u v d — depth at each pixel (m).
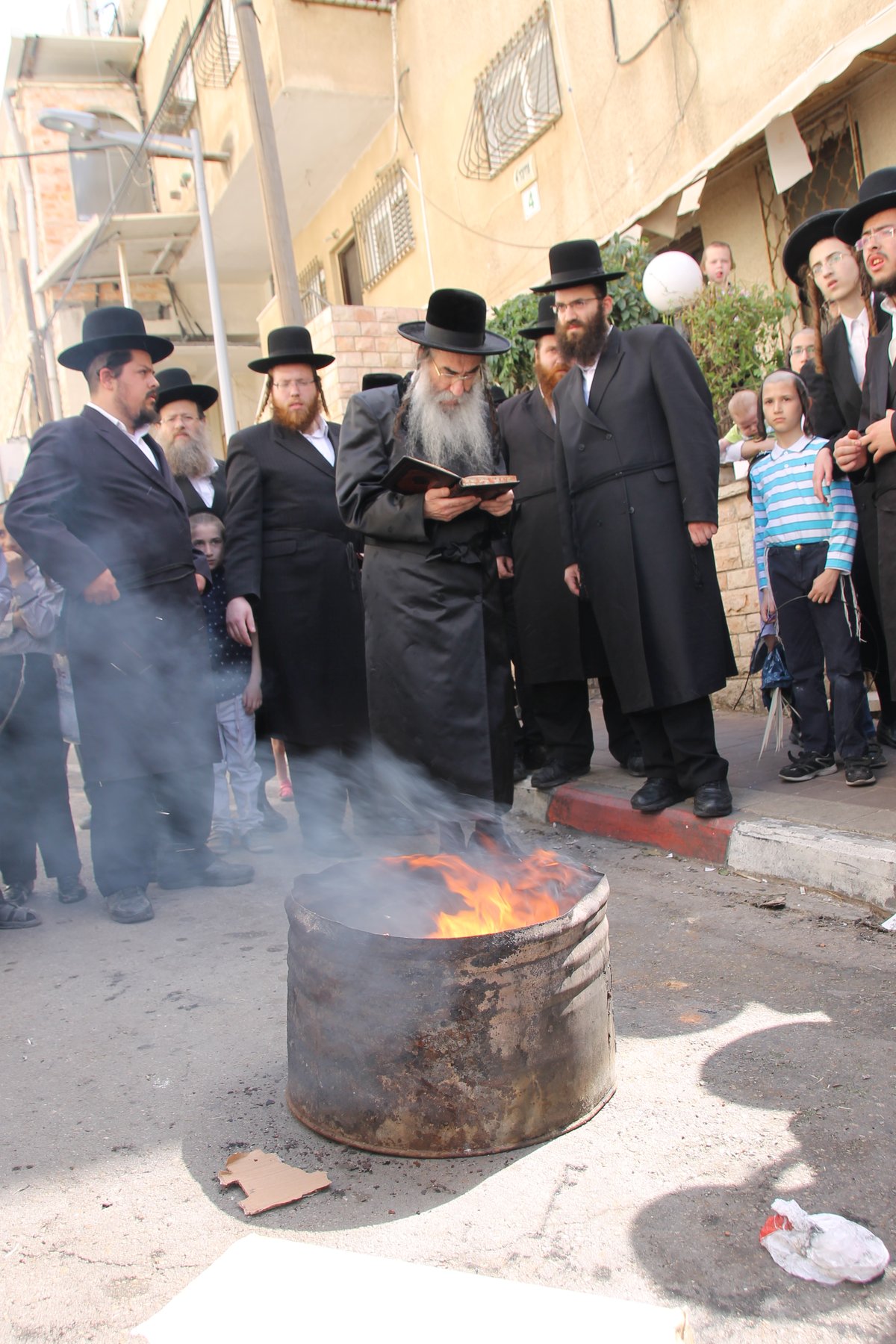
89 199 20.84
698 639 4.07
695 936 3.43
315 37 12.84
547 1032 2.31
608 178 9.67
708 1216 2.00
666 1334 1.64
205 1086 2.73
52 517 4.04
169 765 4.29
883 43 6.77
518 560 5.11
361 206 14.50
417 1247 1.98
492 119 11.17
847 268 4.48
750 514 6.38
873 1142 2.18
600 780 5.20
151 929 4.08
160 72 18.80
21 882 4.62
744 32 7.92
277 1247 1.95
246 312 20.20
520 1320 1.70
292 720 4.89
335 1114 2.38
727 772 4.36
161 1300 1.90
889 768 4.51
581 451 4.23
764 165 8.43
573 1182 2.15
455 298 3.38
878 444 3.68
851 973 3.00
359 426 3.68
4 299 26.36
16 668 4.43
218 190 15.48
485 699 3.48
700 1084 2.49
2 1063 2.97
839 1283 1.79
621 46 9.18
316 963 2.36
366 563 3.67
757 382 7.12
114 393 4.34
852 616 4.30
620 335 4.26
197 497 5.49
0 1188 2.33
